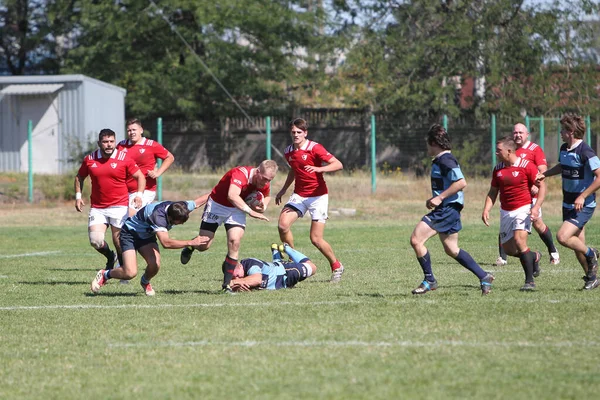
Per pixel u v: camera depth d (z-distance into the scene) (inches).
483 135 4244.6
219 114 5265.8
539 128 3954.2
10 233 2593.5
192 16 5492.1
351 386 744.3
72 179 3570.4
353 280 1450.5
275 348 896.3
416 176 4005.9
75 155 4008.4
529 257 1282.0
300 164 1438.2
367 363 823.7
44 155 4229.8
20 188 3624.5
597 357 833.5
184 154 5216.5
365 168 4170.8
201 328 1011.9
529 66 4712.1
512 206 1312.7
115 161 1448.1
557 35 4707.2
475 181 3735.2
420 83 4766.2
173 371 813.9
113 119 4505.4
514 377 765.3
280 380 768.9
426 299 1190.3
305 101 5812.0
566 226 1246.3
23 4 6058.1
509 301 1157.7
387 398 708.0
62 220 3036.4
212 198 1310.3
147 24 5295.3
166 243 1239.5
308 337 946.1
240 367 820.6
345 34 5157.5
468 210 3154.5
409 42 4943.4
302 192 1446.9
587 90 4722.0
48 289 1395.2
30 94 4175.7
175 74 5246.1
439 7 4943.4
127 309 1165.7
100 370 826.2
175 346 918.4
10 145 4254.4
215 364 834.8
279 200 1499.8
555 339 914.1
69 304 1224.8
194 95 5260.8
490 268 1621.6
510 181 1304.1
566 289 1282.0
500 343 898.1
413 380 759.7
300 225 2805.1
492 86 4756.4
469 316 1048.8
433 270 1581.0
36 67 6200.8
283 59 5457.7
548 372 780.6
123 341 952.3
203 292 1331.2
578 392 716.0
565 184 1266.0
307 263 1387.8
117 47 5369.1
